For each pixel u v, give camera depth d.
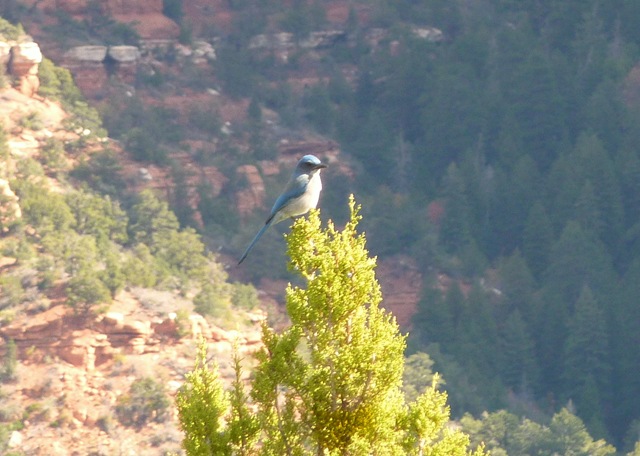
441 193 117.12
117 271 71.75
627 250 109.88
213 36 133.50
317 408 13.20
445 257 107.62
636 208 112.75
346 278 13.26
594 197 109.88
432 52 133.62
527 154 117.94
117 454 61.38
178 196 99.94
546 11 136.62
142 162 101.25
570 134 123.31
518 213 113.56
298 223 13.44
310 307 13.17
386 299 103.00
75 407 64.25
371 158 123.31
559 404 92.00
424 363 74.06
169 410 64.38
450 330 92.69
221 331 72.00
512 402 89.44
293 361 13.35
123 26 124.06
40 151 90.38
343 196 115.62
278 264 95.12
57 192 84.69
